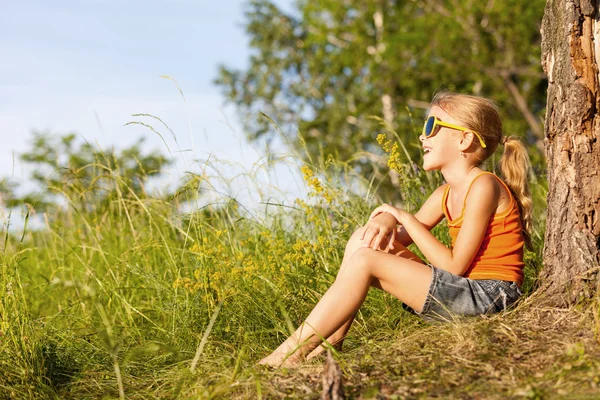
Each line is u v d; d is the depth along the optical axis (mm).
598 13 3068
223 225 4496
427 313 2996
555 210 3174
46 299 4625
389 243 3139
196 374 2939
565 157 3135
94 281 4461
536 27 16547
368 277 2961
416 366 2639
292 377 2701
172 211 4676
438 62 17188
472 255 3006
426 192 4359
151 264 4480
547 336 2779
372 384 2516
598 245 3068
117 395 3008
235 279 3658
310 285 3818
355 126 18484
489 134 3207
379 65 17562
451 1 17219
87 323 3943
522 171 3211
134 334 3754
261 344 3422
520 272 3098
